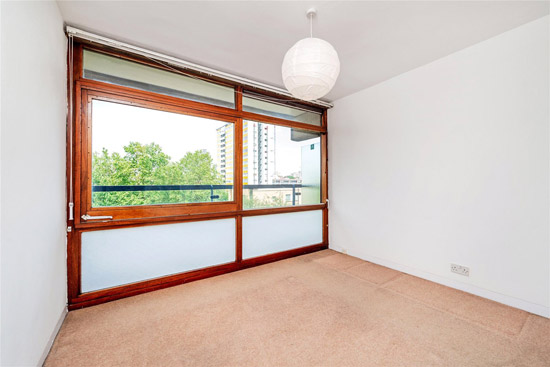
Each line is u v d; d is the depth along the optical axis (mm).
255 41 2152
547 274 1849
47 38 1498
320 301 2115
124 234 2217
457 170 2355
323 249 3775
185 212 2531
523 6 1727
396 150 2891
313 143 3738
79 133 1996
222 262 2805
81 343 1542
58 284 1702
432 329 1704
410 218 2750
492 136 2125
